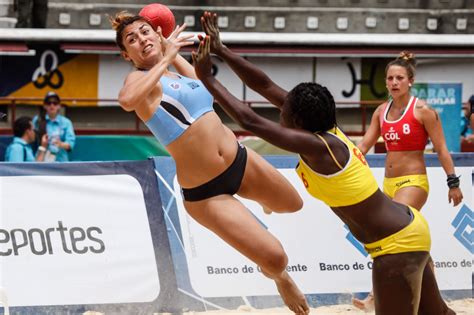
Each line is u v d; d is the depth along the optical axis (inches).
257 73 282.8
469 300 410.9
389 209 264.2
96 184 386.9
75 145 657.0
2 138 653.9
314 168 256.8
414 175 365.1
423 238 265.0
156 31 297.6
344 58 771.4
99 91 759.7
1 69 744.3
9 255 376.5
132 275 384.8
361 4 768.3
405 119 363.9
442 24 773.9
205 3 751.1
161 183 393.7
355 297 404.2
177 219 393.1
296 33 757.3
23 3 739.4
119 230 386.3
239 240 280.5
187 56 748.0
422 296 280.5
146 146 663.8
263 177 295.3
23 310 374.9
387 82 367.9
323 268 402.9
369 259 406.6
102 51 740.0
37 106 750.5
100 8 746.8
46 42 743.7
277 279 292.7
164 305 386.6
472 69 781.3
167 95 284.2
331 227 405.7
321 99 255.6
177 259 390.6
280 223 402.6
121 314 382.3
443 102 622.2
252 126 250.4
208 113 290.2
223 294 393.1
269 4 759.7
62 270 379.9
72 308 378.6
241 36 745.6
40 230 379.9
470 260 414.0
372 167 411.2
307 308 298.8
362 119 771.4
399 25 772.0
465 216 414.6
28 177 381.1
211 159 284.4
